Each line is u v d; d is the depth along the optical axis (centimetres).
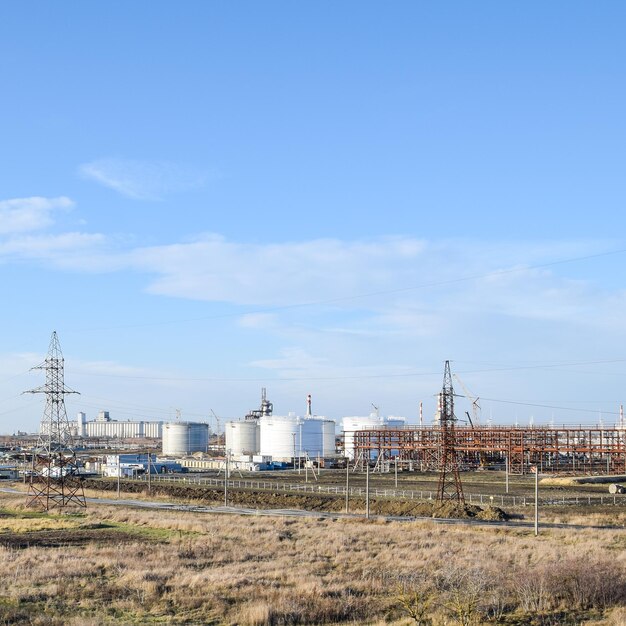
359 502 10331
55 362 10369
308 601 3853
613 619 3416
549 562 4744
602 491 12000
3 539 6569
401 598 3528
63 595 4097
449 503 9125
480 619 3481
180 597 4006
